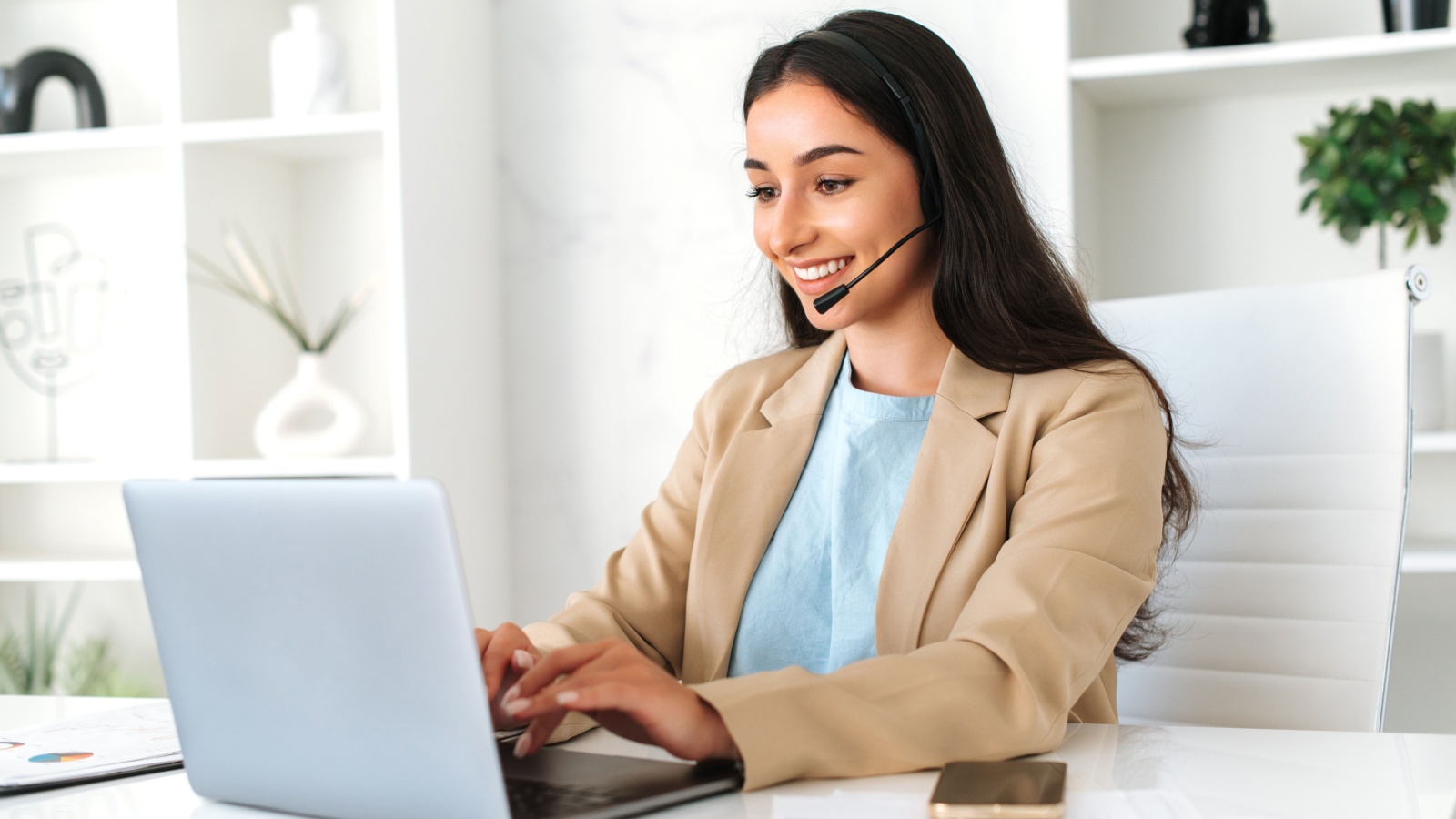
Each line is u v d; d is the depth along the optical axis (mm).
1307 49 1964
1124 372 1085
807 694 759
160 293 2646
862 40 1111
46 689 2559
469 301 2453
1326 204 1984
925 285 1157
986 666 813
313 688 692
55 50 2471
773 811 696
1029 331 1113
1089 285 2096
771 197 1151
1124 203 2332
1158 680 1396
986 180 1122
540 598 2574
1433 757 796
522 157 2564
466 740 642
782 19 2408
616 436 2525
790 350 1318
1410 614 2234
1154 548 983
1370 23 2189
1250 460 1373
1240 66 2010
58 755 878
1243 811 683
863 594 1104
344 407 2326
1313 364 1348
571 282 2545
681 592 1231
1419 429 2021
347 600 659
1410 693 2240
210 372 2375
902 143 1098
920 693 785
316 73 2322
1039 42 2104
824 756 749
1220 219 2273
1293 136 2221
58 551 2641
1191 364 1424
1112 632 902
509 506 2586
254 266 2408
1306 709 1308
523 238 2568
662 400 2498
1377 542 1287
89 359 2689
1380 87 2172
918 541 1048
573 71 2533
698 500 1259
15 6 2693
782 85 1111
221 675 730
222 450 2404
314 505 654
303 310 2605
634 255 2508
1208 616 1377
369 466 2268
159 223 2645
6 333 2723
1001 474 1040
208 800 782
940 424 1084
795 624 1128
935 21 2195
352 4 2578
